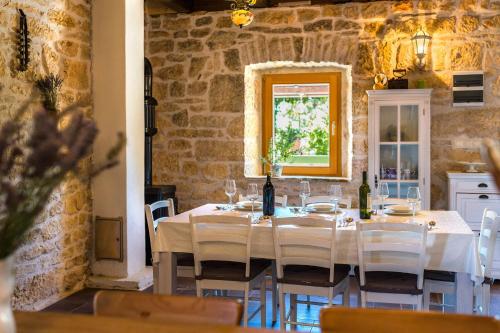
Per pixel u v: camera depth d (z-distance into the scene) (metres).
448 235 3.01
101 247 4.73
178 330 1.37
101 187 4.72
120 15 4.65
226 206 4.14
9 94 3.67
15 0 3.73
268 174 3.74
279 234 3.17
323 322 1.47
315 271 3.31
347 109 5.90
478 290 3.43
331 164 6.03
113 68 4.67
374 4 5.51
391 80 5.26
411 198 3.54
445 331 1.41
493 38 5.28
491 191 4.87
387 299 3.02
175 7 5.69
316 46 5.66
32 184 1.11
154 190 5.29
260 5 5.77
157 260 3.50
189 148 6.07
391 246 2.94
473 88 5.30
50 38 4.16
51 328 1.37
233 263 3.51
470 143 5.36
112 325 1.40
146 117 5.53
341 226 3.23
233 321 1.54
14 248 1.13
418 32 5.29
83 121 1.13
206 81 5.99
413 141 5.21
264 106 6.19
